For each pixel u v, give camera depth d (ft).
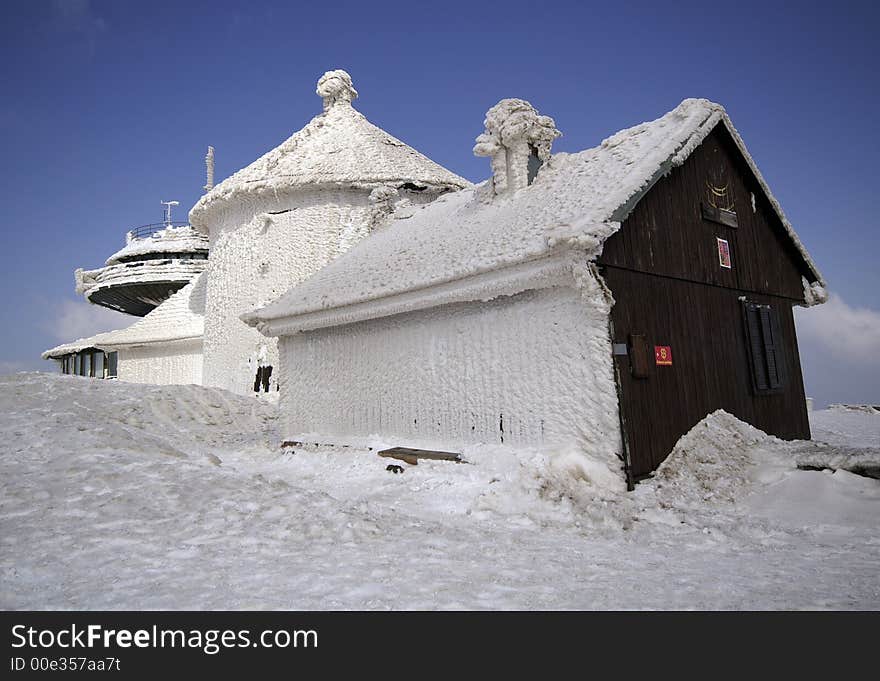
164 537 14.37
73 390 40.70
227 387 67.41
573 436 23.04
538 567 13.29
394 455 27.78
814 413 69.62
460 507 20.42
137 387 46.96
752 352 30.32
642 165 25.11
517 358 25.17
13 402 29.32
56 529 14.28
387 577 12.00
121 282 102.83
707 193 29.71
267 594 10.84
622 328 23.40
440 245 32.12
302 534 15.19
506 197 33.17
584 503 19.95
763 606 10.82
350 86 78.79
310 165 66.90
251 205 68.49
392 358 30.99
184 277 101.40
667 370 24.97
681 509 19.99
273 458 34.09
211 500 17.17
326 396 35.09
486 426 26.08
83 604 10.31
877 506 18.62
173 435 39.52
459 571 12.64
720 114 28.99
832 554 14.92
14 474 17.72
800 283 36.14
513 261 23.66
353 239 63.98
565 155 32.37
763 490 21.63
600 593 11.43
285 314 36.17
